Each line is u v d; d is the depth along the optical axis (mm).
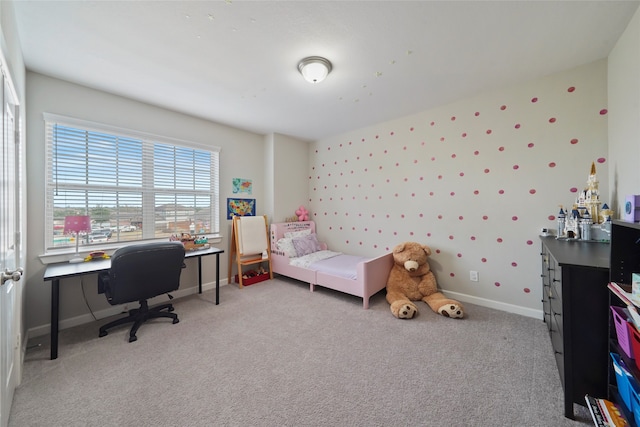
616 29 1686
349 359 1846
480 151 2678
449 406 1409
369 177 3660
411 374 1675
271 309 2754
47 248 2264
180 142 3113
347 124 3582
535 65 2125
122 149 2689
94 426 1296
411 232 3242
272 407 1412
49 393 1516
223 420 1328
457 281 2879
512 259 2529
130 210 2758
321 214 4328
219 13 1528
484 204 2672
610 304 1215
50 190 2287
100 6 1470
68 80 2318
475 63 2084
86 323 2438
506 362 1778
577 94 2160
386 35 1732
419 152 3141
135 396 1497
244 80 2334
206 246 3160
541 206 2359
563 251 1579
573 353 1299
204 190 3426
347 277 2943
